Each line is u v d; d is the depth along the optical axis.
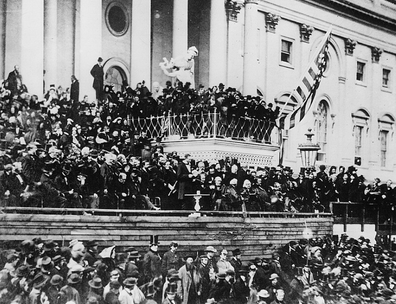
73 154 16.67
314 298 15.63
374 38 44.34
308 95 29.91
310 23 39.50
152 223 16.61
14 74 21.17
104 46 29.47
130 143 20.59
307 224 21.84
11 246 13.97
